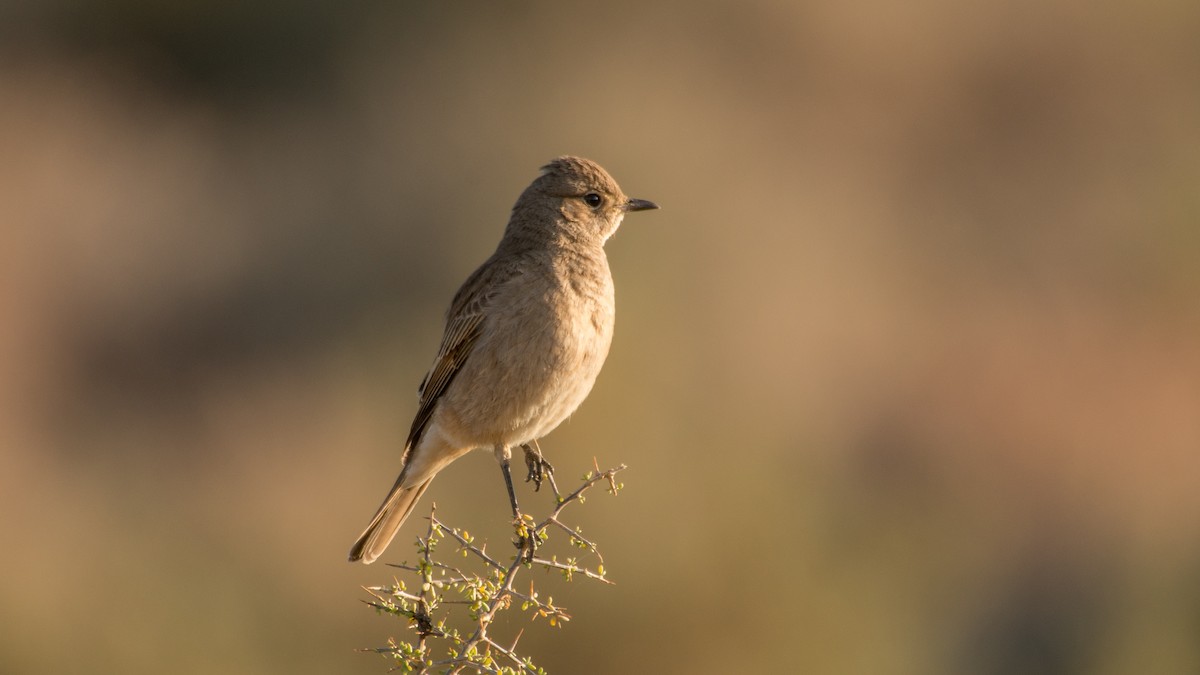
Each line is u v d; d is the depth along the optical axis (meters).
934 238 27.33
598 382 14.45
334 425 17.81
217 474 17.28
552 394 8.36
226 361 23.36
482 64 27.23
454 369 8.40
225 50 29.89
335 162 26.94
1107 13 30.56
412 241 24.12
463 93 26.72
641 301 16.75
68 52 29.98
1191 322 25.02
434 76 27.56
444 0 28.81
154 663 13.48
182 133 28.78
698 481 13.91
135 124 28.80
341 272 24.11
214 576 14.23
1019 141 29.69
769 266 22.06
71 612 13.69
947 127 29.47
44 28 30.17
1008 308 25.52
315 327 23.73
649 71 26.59
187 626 13.74
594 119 24.52
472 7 28.41
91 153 27.19
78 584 14.02
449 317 8.55
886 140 28.95
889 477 19.64
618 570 13.12
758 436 15.06
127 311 23.80
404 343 20.33
